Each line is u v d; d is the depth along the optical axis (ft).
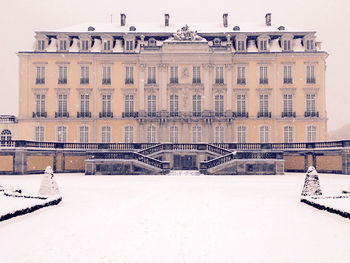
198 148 120.37
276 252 26.23
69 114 144.36
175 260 24.49
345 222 36.24
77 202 49.73
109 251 26.61
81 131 143.74
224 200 51.37
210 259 24.70
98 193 59.77
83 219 37.99
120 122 143.84
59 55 144.25
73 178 93.45
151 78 143.95
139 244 28.43
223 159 107.45
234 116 143.13
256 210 43.14
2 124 145.79
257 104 143.64
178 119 140.77
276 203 48.55
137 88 144.05
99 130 143.95
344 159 109.50
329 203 42.55
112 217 39.06
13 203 42.39
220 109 143.64
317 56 143.02
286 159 126.62
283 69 144.05
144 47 142.72
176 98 142.92
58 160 121.29
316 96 143.23
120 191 62.49
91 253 26.11
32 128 143.13
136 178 92.43
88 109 144.87
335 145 114.21
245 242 28.94
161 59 142.10
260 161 106.73
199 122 141.38
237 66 144.66
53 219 38.04
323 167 117.39
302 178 92.38
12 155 110.32
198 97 142.61
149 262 24.09
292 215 39.99
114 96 144.56
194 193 59.47
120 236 30.91
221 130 142.51
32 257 25.18
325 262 23.98
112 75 144.87
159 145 120.16
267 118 142.51
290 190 63.77
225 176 99.81
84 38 146.30
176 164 122.62
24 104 144.05
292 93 143.02
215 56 142.51
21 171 109.70
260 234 31.48
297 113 142.92
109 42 146.20
